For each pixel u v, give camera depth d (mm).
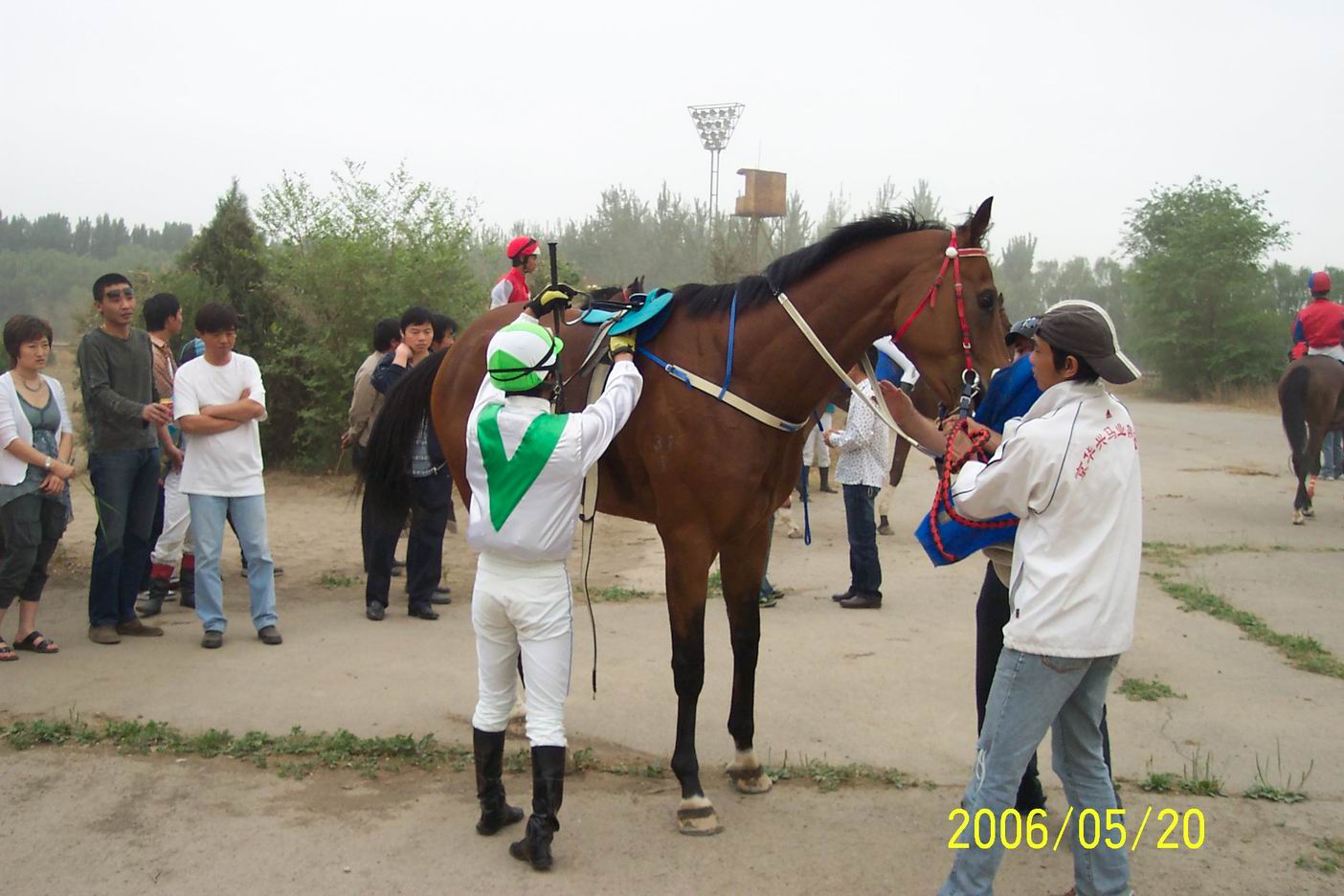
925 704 5027
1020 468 2914
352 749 4348
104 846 3553
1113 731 4688
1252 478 12695
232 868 3426
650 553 8477
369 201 11914
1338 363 9680
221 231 12070
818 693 5164
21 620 5547
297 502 10359
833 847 3627
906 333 3680
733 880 3406
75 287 47125
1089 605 2873
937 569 7891
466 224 12203
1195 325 27656
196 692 5020
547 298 3717
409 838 3658
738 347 3754
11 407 5270
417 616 6445
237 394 5773
